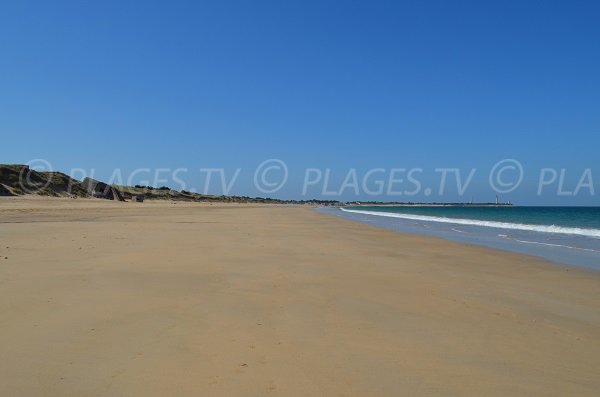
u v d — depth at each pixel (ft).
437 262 47.06
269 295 28.30
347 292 30.04
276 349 18.10
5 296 25.73
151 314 22.84
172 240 60.39
